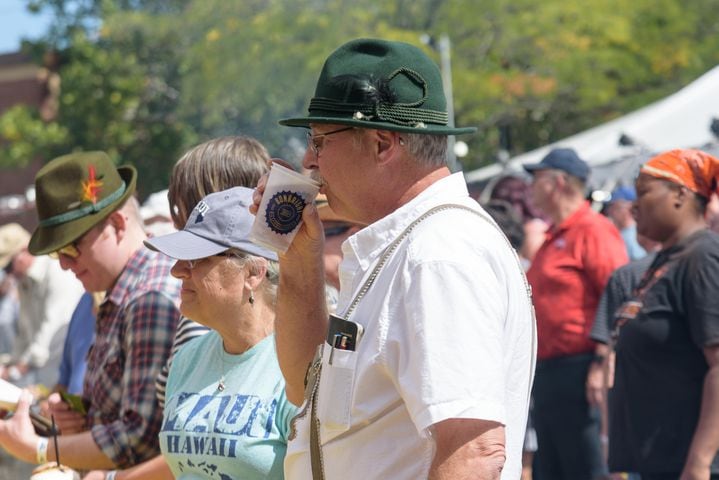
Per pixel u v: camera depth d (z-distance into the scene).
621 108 27.09
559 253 6.81
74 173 4.12
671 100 12.19
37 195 4.14
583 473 6.67
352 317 2.40
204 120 30.31
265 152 3.79
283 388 3.18
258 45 26.38
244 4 27.48
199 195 3.66
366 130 2.44
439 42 24.80
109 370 4.03
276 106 26.83
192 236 3.27
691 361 4.46
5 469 6.88
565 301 6.72
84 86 31.62
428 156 2.46
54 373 8.59
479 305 2.22
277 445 3.14
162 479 3.72
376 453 2.33
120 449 3.83
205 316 3.29
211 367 3.36
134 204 4.28
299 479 2.57
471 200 2.46
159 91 32.06
